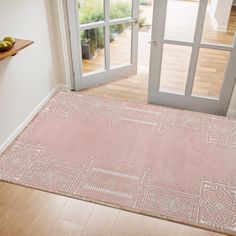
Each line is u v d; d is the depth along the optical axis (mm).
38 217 2104
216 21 2912
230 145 2754
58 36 3305
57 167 2510
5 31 2455
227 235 1996
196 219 2090
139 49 4699
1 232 2004
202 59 3105
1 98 2561
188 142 2789
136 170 2479
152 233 1997
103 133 2900
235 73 2943
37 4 2875
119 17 3451
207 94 3252
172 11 2852
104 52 3602
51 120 3090
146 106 3332
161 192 2287
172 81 3375
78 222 2066
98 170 2480
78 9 3203
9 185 2348
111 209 2158
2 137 2658
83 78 3619
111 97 3496
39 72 3143
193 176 2428
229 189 2316
